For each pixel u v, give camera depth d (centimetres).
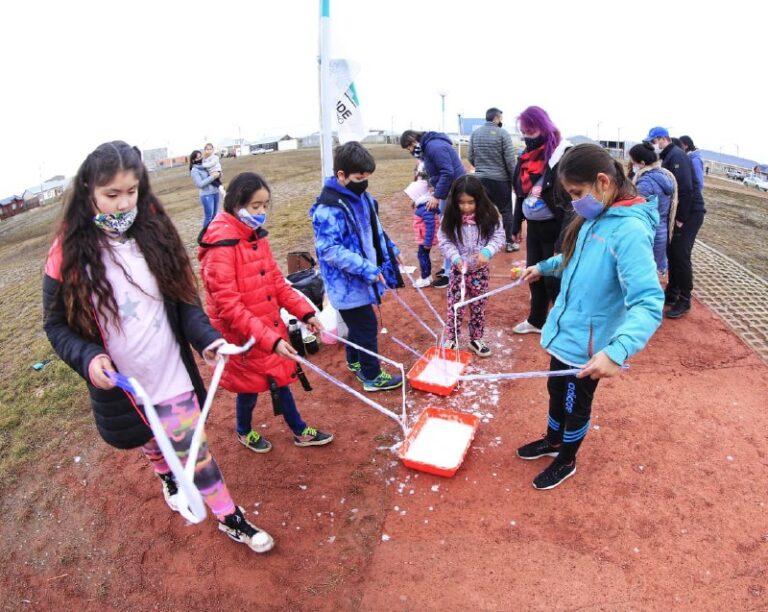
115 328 223
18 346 579
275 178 2141
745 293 583
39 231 2709
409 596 252
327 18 448
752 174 4091
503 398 398
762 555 261
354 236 361
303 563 273
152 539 297
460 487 315
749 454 328
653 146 520
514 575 258
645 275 234
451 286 447
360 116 493
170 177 3503
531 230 454
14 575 288
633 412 370
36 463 372
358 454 349
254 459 351
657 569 257
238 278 295
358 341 396
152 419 177
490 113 618
